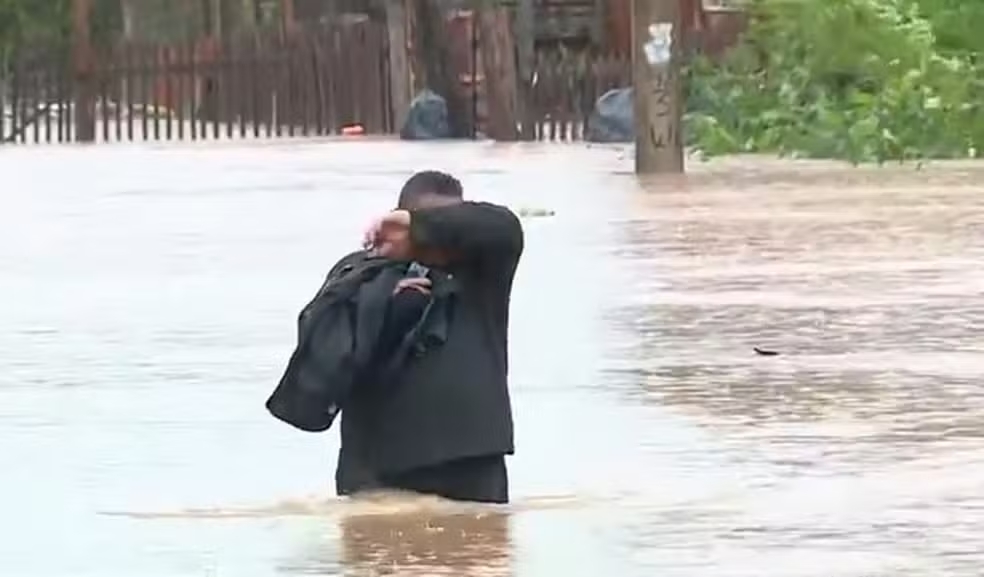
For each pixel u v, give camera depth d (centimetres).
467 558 2300
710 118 10544
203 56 13800
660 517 2495
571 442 2995
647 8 8906
